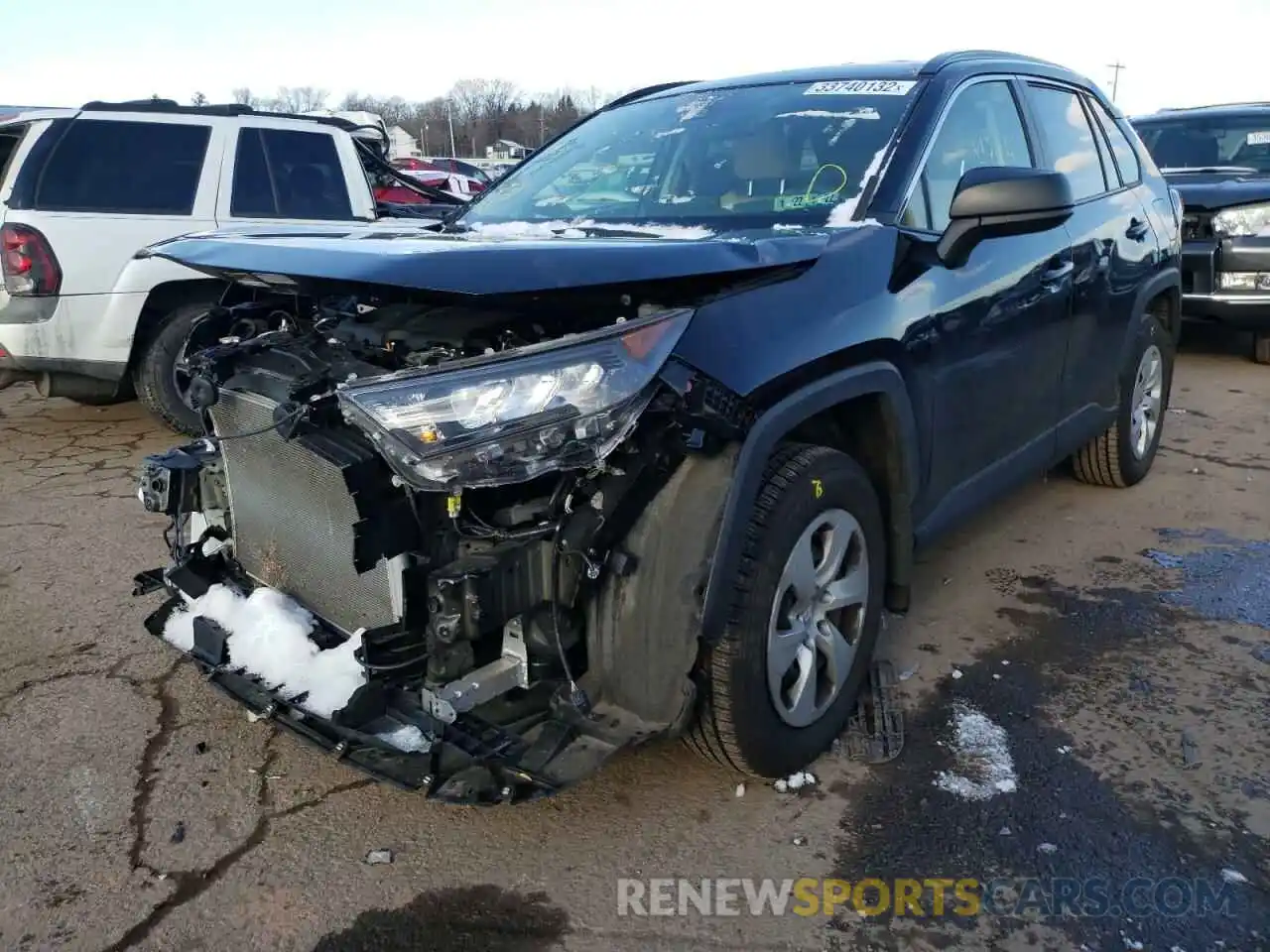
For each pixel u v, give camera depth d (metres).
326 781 2.78
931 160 3.17
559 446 2.05
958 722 3.02
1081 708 3.09
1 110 9.33
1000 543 4.42
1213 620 3.67
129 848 2.50
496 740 2.27
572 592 2.25
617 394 2.07
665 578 2.25
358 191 6.85
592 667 2.34
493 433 2.01
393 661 2.29
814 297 2.54
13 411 7.04
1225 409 6.79
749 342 2.32
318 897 2.34
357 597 2.42
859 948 2.19
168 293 5.96
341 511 2.35
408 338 2.32
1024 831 2.54
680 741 2.68
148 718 3.08
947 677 3.28
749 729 2.48
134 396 6.54
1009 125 3.73
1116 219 4.34
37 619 3.72
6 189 5.82
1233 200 7.57
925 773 2.78
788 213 3.03
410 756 2.20
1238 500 4.95
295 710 2.38
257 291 2.97
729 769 2.65
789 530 2.48
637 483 2.23
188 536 3.04
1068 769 2.78
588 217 3.38
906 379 2.85
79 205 5.87
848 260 2.69
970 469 3.41
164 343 5.94
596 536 2.21
